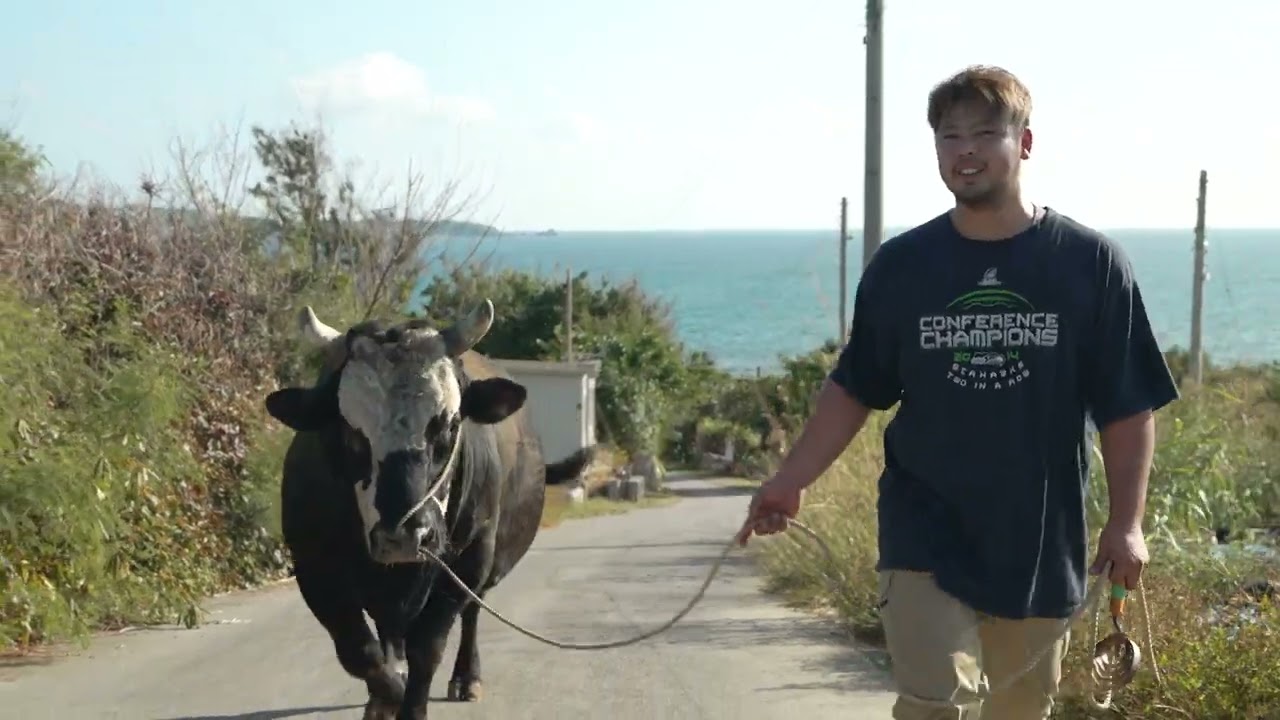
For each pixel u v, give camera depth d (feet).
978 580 14.85
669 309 206.90
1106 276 14.89
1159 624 25.53
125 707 28.81
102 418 39.83
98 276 49.83
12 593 34.24
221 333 55.98
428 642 23.66
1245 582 31.73
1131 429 15.05
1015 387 14.79
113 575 38.65
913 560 14.85
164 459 43.21
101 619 39.63
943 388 14.96
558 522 96.48
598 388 158.81
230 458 50.60
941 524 15.01
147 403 40.81
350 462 21.40
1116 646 15.37
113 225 52.42
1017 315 14.80
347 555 22.85
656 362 167.32
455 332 22.13
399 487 20.88
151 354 45.09
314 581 23.43
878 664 32.91
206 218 64.34
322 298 65.31
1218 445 39.63
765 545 51.19
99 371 44.93
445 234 99.91
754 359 293.43
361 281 90.89
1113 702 23.82
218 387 52.29
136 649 35.91
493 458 24.97
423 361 21.49
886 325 15.35
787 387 87.86
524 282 184.55
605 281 194.80
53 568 36.27
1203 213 109.09
